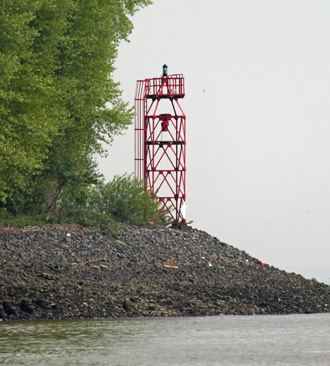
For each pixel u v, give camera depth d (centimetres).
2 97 12719
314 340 7844
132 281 11862
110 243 14125
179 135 17850
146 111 17962
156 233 15525
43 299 9544
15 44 13150
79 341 7544
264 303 10762
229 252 15488
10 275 10869
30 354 6812
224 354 6950
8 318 9006
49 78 13825
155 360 6600
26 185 15225
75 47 15450
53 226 14462
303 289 12181
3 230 13738
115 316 9400
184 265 13775
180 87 17988
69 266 12256
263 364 6469
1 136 12775
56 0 14300
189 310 10006
